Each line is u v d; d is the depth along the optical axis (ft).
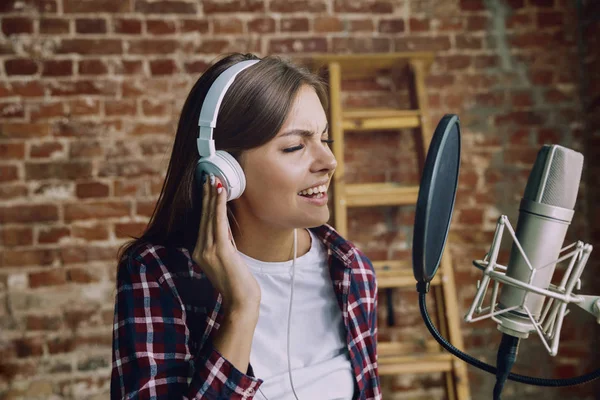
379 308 7.83
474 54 7.86
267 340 3.14
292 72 2.80
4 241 7.38
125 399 2.61
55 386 7.47
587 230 7.83
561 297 1.90
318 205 2.81
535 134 7.89
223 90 2.68
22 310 7.42
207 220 2.62
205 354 2.64
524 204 2.05
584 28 7.79
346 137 7.82
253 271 3.16
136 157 7.57
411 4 7.85
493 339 7.85
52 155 7.45
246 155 2.75
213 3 7.66
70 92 7.47
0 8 7.37
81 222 7.50
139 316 2.82
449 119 1.98
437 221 2.01
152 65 7.59
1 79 7.38
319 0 7.76
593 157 7.66
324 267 3.37
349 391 3.23
